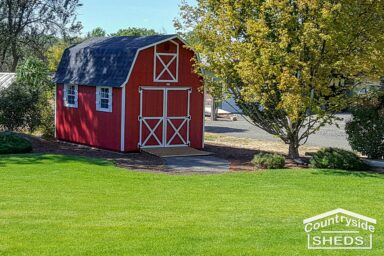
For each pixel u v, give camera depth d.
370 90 19.31
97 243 8.65
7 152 20.38
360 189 14.64
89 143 23.53
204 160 20.56
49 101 27.91
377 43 17.42
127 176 16.30
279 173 17.22
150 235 9.17
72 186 14.34
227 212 11.28
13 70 42.59
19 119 25.84
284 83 17.53
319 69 17.89
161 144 22.84
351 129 19.89
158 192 13.80
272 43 17.95
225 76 19.64
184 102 23.33
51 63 40.94
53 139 25.52
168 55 22.72
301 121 19.36
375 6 17.25
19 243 8.61
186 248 8.41
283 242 8.88
